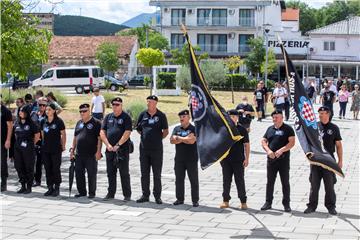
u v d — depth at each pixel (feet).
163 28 210.18
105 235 28.12
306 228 29.43
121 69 213.66
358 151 59.21
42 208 33.88
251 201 36.17
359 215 32.37
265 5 200.95
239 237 27.73
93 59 210.38
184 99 133.80
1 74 49.39
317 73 197.16
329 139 33.19
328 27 199.72
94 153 36.91
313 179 32.99
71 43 218.59
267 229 29.22
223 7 205.16
